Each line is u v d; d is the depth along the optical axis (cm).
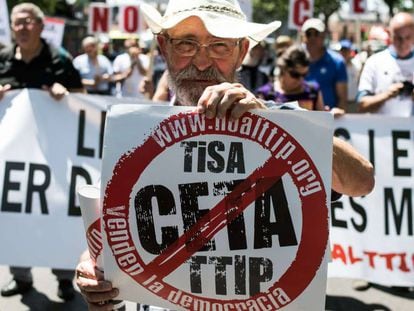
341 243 393
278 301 129
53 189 377
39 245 371
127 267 131
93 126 385
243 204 129
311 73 517
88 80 913
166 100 402
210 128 130
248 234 129
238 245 129
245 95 129
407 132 395
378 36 1109
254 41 164
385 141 397
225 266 129
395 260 390
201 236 130
